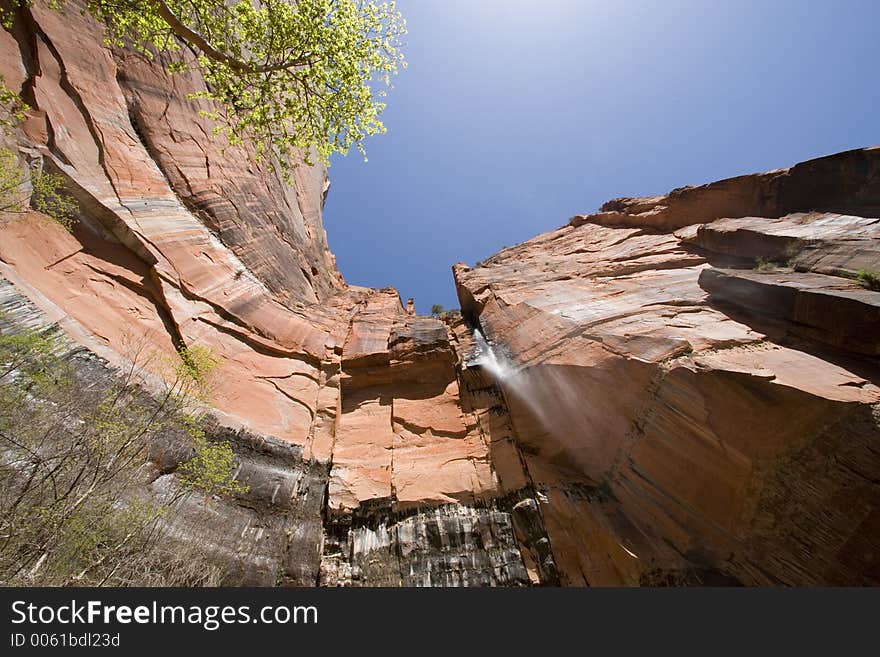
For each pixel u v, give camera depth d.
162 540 6.07
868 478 6.44
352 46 10.38
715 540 8.14
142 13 9.42
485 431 12.37
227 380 10.80
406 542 9.23
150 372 8.51
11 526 4.06
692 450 8.55
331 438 11.96
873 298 7.94
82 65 11.45
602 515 9.78
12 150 8.60
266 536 8.16
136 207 11.23
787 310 9.48
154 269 10.66
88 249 9.73
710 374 8.23
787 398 7.23
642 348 10.09
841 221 11.89
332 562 8.66
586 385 11.10
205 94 10.71
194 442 8.09
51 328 7.11
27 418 5.32
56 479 4.77
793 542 7.11
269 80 10.64
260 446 9.98
